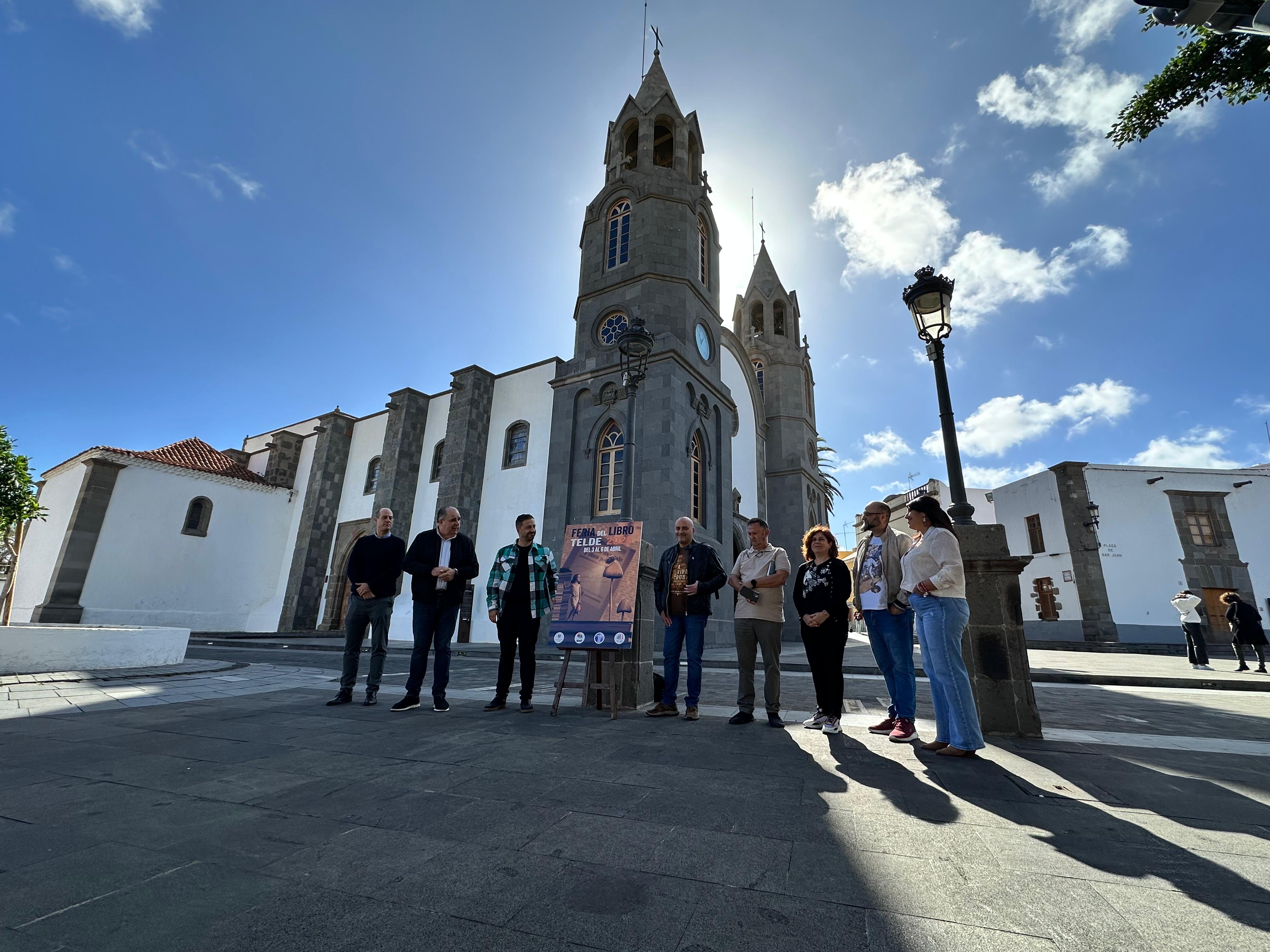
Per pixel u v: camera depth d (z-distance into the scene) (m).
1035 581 25.52
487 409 23.06
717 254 22.05
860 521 44.41
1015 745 4.32
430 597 5.91
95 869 2.06
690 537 5.70
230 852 2.23
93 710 5.52
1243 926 1.68
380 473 24.80
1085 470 24.06
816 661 4.80
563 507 18.20
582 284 20.81
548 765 3.54
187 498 24.52
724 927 1.68
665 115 21.94
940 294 6.10
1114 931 1.65
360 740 4.23
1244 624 11.73
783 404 29.61
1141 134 7.43
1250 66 6.45
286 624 25.14
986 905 1.81
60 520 22.95
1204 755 4.00
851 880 1.99
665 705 5.41
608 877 2.02
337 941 1.60
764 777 3.29
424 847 2.28
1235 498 23.73
